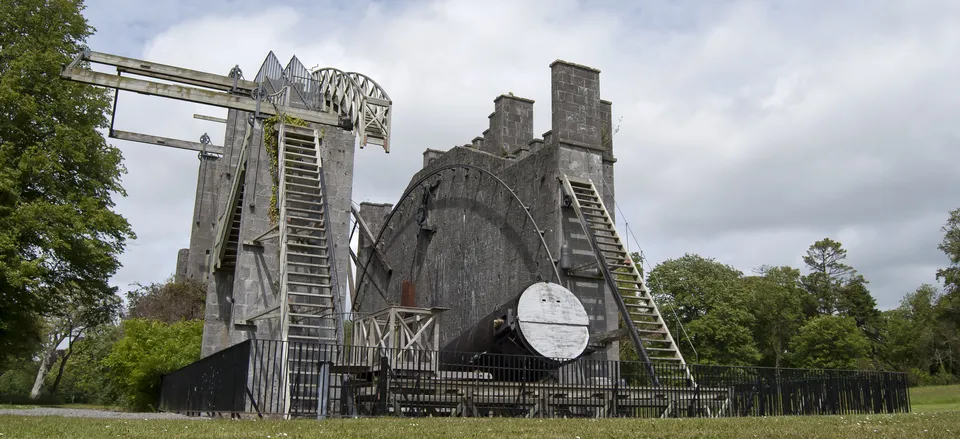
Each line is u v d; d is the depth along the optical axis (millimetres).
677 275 65312
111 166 31062
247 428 10938
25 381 75562
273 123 27016
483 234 36125
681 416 18766
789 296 73562
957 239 62844
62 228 27578
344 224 26719
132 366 34844
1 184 26469
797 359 69438
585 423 12891
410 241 45875
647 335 25203
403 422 12914
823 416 16438
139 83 26609
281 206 24266
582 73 31250
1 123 27969
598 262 27844
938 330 67500
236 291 25078
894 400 20906
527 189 32156
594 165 30422
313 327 22344
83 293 33438
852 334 67875
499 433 10086
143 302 52000
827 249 87688
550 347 20938
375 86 39688
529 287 21453
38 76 29062
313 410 19375
